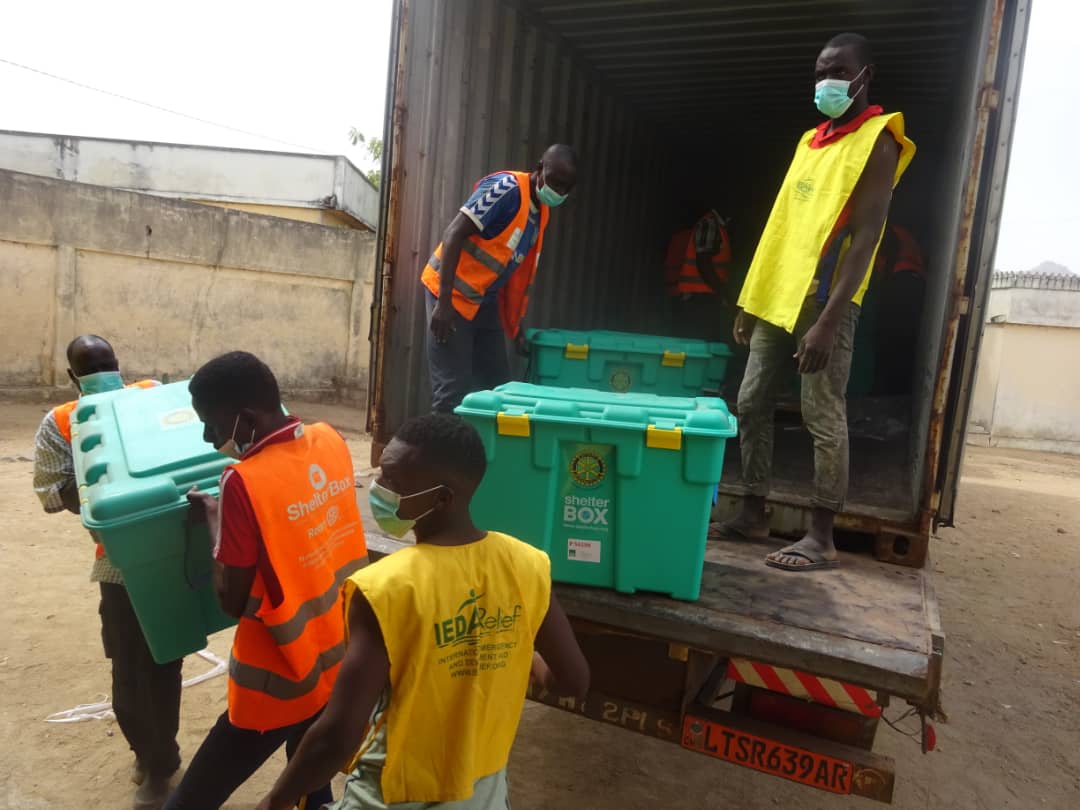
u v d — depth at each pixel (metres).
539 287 4.75
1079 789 3.25
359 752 1.55
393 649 1.38
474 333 3.68
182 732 3.12
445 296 3.28
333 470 2.10
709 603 2.25
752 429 2.92
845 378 2.63
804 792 3.11
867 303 5.30
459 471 1.47
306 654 1.92
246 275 11.62
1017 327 14.66
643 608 2.21
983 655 4.57
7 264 9.63
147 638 2.15
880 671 1.94
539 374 4.16
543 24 4.59
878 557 2.82
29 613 4.07
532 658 1.69
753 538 2.96
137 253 10.50
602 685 2.34
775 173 7.27
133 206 10.38
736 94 5.73
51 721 3.13
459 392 3.43
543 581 1.55
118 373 2.75
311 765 1.35
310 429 2.17
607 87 5.54
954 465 2.78
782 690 2.14
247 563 1.84
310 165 16.42
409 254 3.81
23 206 9.59
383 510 1.51
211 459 2.21
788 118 6.25
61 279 9.99
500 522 2.37
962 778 3.28
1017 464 12.51
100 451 2.23
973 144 2.65
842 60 2.56
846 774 2.02
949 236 3.08
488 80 4.18
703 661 2.29
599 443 2.27
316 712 1.99
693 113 6.19
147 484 2.05
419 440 1.46
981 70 2.76
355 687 1.35
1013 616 5.27
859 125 2.59
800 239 2.66
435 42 3.80
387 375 3.80
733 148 7.13
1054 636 4.95
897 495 3.19
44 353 10.08
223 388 1.93
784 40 4.76
